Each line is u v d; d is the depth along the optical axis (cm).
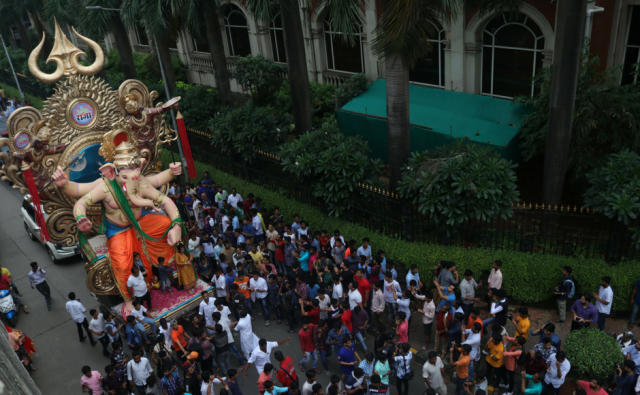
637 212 1213
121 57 2452
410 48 1350
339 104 2255
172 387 1091
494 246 1421
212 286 1555
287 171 1816
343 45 2448
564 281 1242
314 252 1443
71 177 1460
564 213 1330
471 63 1986
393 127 1497
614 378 1006
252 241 1550
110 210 1425
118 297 1530
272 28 2769
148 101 1562
